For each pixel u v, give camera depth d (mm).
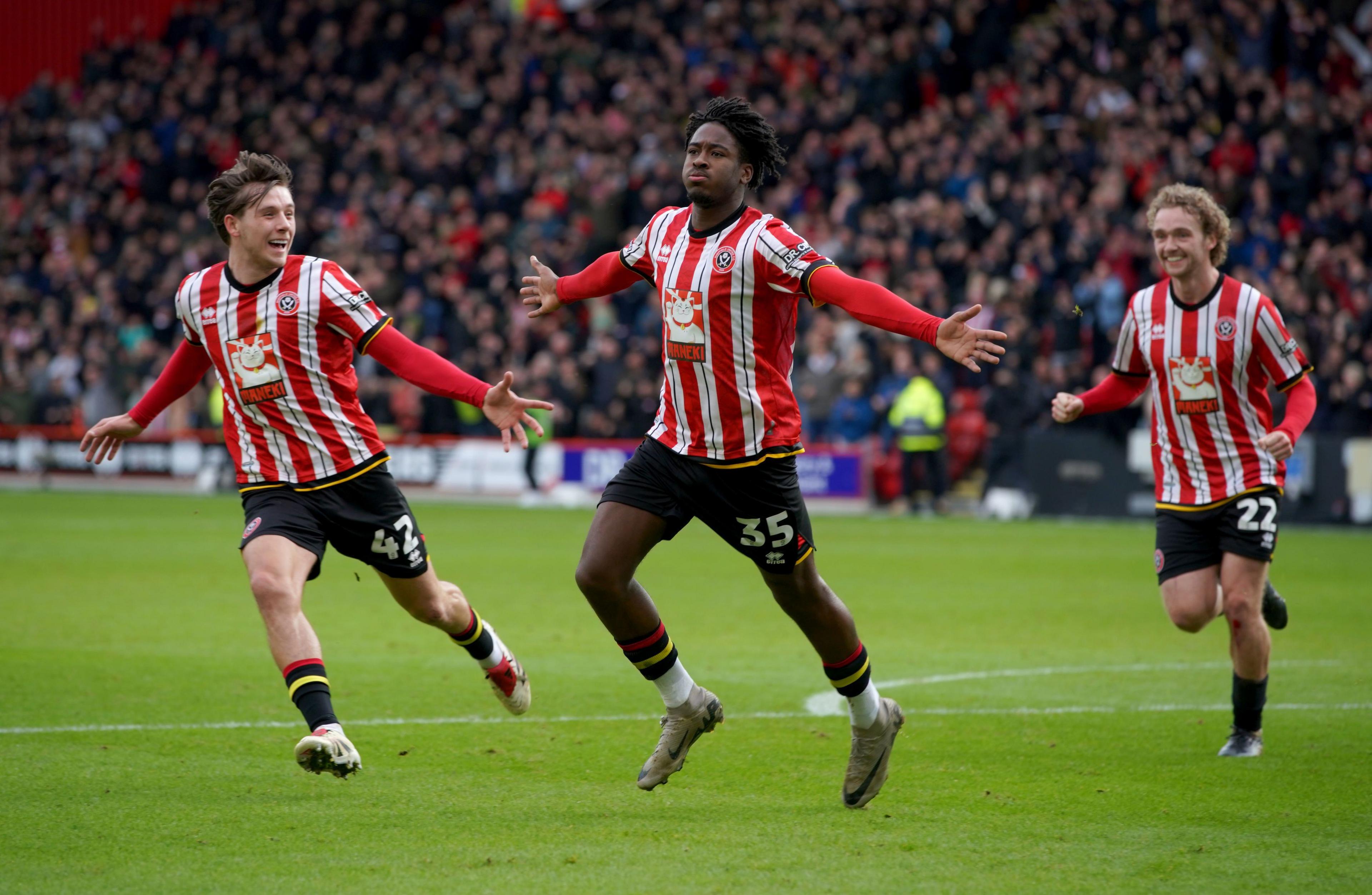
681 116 87062
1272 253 69062
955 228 72438
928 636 31828
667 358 16797
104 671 26188
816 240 75875
